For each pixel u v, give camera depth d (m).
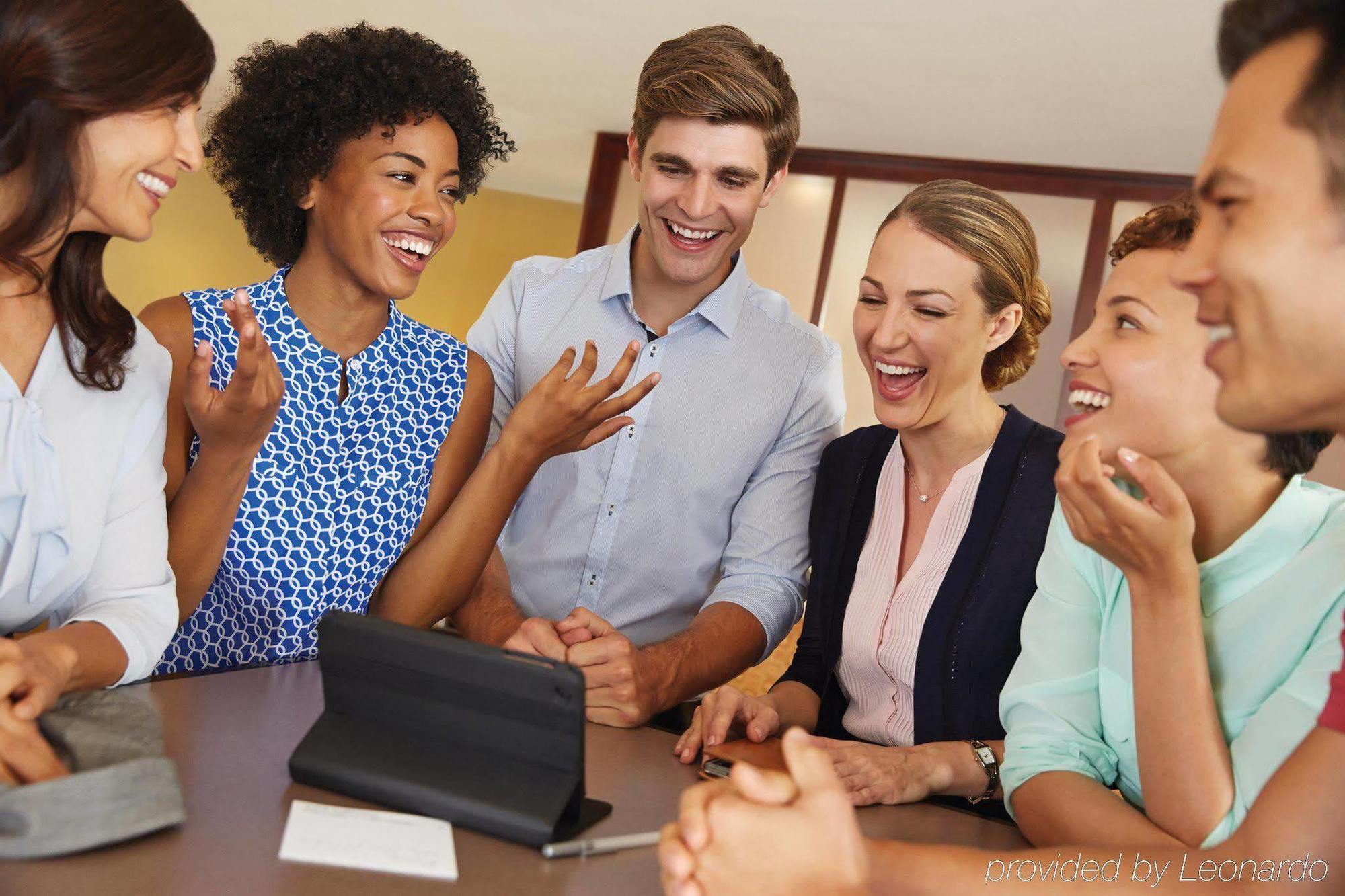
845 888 0.83
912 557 1.74
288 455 1.60
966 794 1.46
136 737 1.04
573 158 9.27
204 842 0.92
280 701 1.31
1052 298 6.89
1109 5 4.50
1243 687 1.11
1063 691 1.28
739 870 0.84
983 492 1.67
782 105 1.82
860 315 1.73
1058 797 1.18
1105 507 1.04
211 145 1.72
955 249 1.63
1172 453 1.15
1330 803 0.85
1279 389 0.73
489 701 1.03
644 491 2.05
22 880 0.83
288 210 1.67
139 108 1.13
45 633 1.19
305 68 1.57
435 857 0.94
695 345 2.06
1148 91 5.33
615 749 1.38
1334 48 0.69
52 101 1.09
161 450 1.40
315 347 1.64
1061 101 5.70
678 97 1.77
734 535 2.06
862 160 7.43
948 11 4.80
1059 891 0.92
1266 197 0.71
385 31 1.64
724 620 1.86
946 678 1.63
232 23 6.68
